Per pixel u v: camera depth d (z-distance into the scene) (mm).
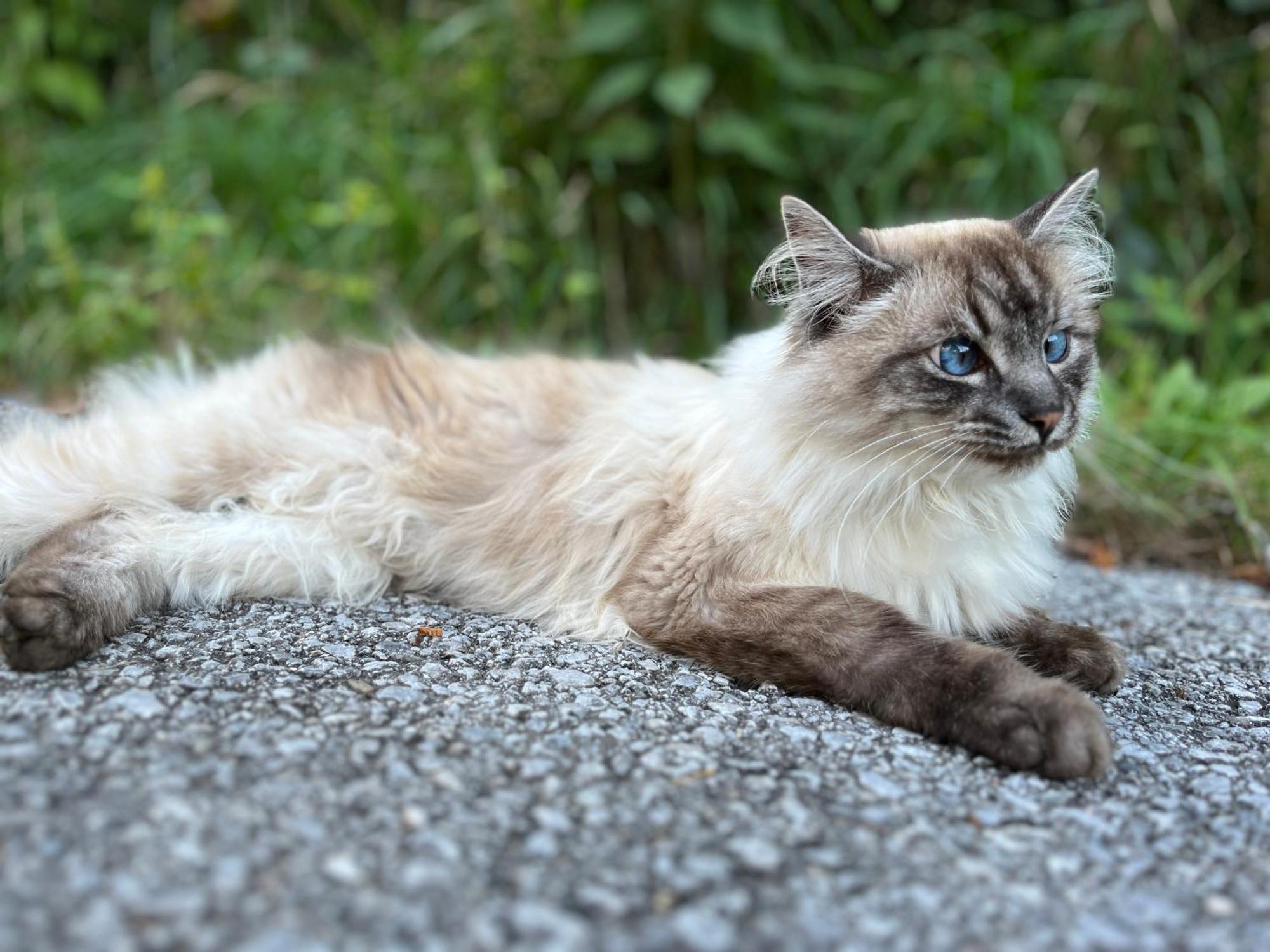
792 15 1566
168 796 561
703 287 1502
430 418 846
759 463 753
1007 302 744
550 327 1457
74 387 1325
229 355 1339
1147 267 1445
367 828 554
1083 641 768
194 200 1480
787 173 1483
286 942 497
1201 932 541
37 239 1452
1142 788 637
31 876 515
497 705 658
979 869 564
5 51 1620
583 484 802
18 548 774
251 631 728
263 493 806
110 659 681
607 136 1438
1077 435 762
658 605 756
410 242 1464
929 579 755
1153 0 1494
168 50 1705
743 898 535
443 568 825
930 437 732
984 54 1546
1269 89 1493
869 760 640
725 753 632
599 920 520
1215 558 1085
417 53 1583
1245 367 1396
